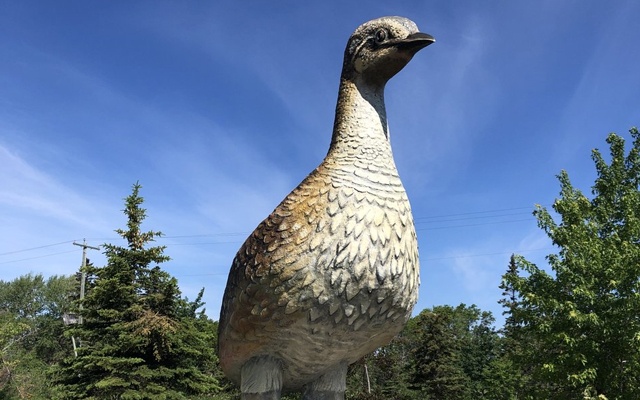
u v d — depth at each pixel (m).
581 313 12.78
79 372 16.09
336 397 4.07
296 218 3.56
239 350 3.83
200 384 16.83
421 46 3.92
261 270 3.55
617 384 12.29
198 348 17.25
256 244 3.69
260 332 3.64
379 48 3.99
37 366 26.39
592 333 12.82
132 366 16.02
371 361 27.41
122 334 15.74
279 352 3.74
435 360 29.22
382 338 3.82
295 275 3.45
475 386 32.06
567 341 12.29
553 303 13.08
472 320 49.28
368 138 3.81
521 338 17.59
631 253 12.71
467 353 39.28
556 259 13.70
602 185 15.59
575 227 14.02
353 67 4.09
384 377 29.66
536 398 13.91
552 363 12.85
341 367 4.07
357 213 3.52
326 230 3.48
